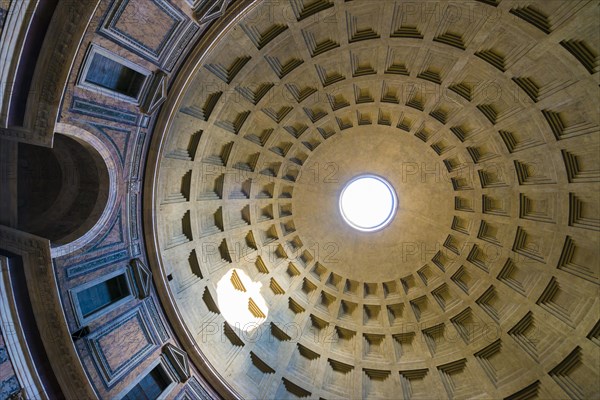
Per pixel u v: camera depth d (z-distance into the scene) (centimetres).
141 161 1553
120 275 1594
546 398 1984
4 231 1298
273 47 1711
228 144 1962
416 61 1855
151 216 1633
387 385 2266
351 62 1867
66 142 1444
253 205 2195
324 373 2267
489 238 2189
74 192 1498
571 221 1930
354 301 2420
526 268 2108
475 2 1577
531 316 2097
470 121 2009
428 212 2295
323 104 2036
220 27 1452
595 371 1883
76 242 1382
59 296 1323
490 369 2156
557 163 1892
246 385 2008
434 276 2352
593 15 1498
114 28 1221
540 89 1780
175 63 1460
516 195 2056
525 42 1653
